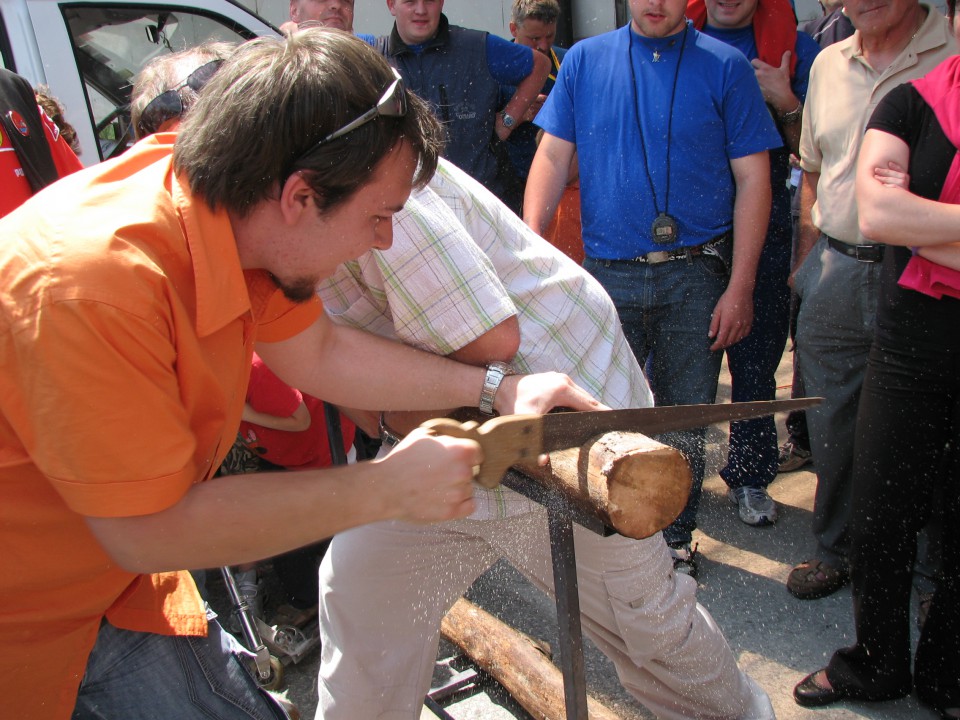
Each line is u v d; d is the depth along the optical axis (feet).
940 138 6.79
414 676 6.60
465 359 5.56
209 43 6.92
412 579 6.31
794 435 12.47
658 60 9.82
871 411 7.29
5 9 12.50
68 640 4.83
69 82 12.92
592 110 10.19
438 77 12.50
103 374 3.53
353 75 3.77
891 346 7.09
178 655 5.56
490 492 6.04
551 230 13.28
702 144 9.77
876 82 8.61
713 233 9.98
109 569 4.73
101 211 3.76
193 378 4.01
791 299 11.78
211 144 3.76
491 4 22.82
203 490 3.94
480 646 8.20
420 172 4.25
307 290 4.34
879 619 7.62
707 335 10.09
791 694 8.21
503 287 5.55
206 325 3.97
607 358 6.17
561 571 4.90
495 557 6.64
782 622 9.23
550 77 14.64
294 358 5.41
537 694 7.62
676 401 10.40
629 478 4.40
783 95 11.07
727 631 9.17
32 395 3.55
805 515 11.26
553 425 4.49
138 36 13.65
